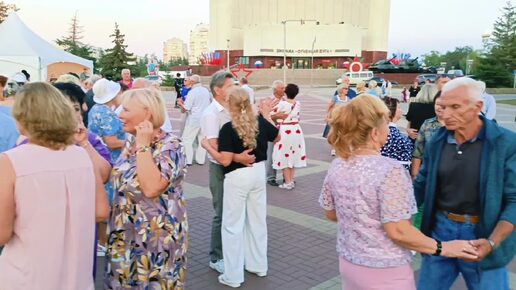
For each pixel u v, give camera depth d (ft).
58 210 7.12
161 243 9.02
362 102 7.68
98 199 8.38
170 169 8.84
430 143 9.62
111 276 9.20
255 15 235.20
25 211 6.86
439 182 9.31
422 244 7.43
